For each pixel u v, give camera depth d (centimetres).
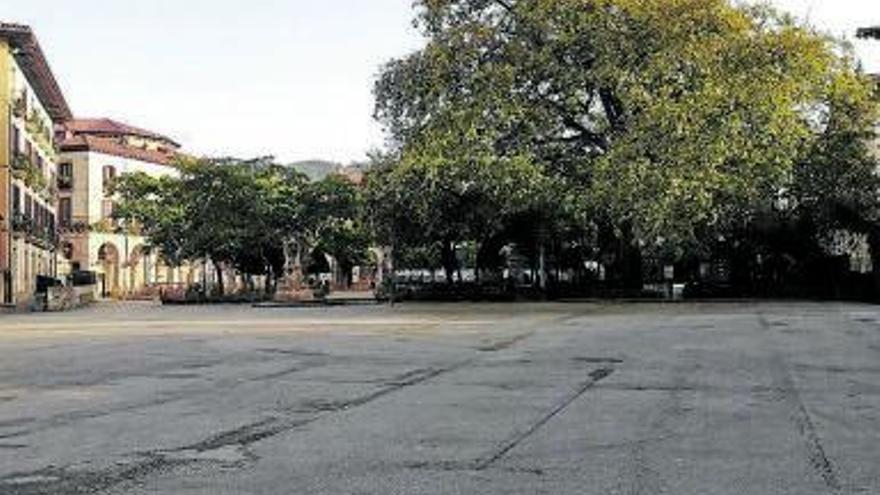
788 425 914
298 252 6222
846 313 2819
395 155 4366
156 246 6838
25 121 5775
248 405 1080
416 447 816
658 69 3706
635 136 3688
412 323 2616
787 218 4319
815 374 1320
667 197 3566
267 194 6128
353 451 800
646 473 708
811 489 657
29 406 1097
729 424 922
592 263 5738
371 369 1443
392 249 4844
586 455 777
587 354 1633
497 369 1423
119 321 3095
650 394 1135
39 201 6450
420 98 4219
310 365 1514
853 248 4694
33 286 5622
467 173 3906
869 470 715
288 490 661
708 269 5062
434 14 4259
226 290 6775
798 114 3956
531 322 2577
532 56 3928
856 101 4094
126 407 1077
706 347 1728
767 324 2320
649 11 3756
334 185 6294
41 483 690
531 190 3825
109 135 9419
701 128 3644
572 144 4131
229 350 1812
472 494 646
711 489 657
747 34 3850
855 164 4178
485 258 4862
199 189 6172
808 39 3919
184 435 886
